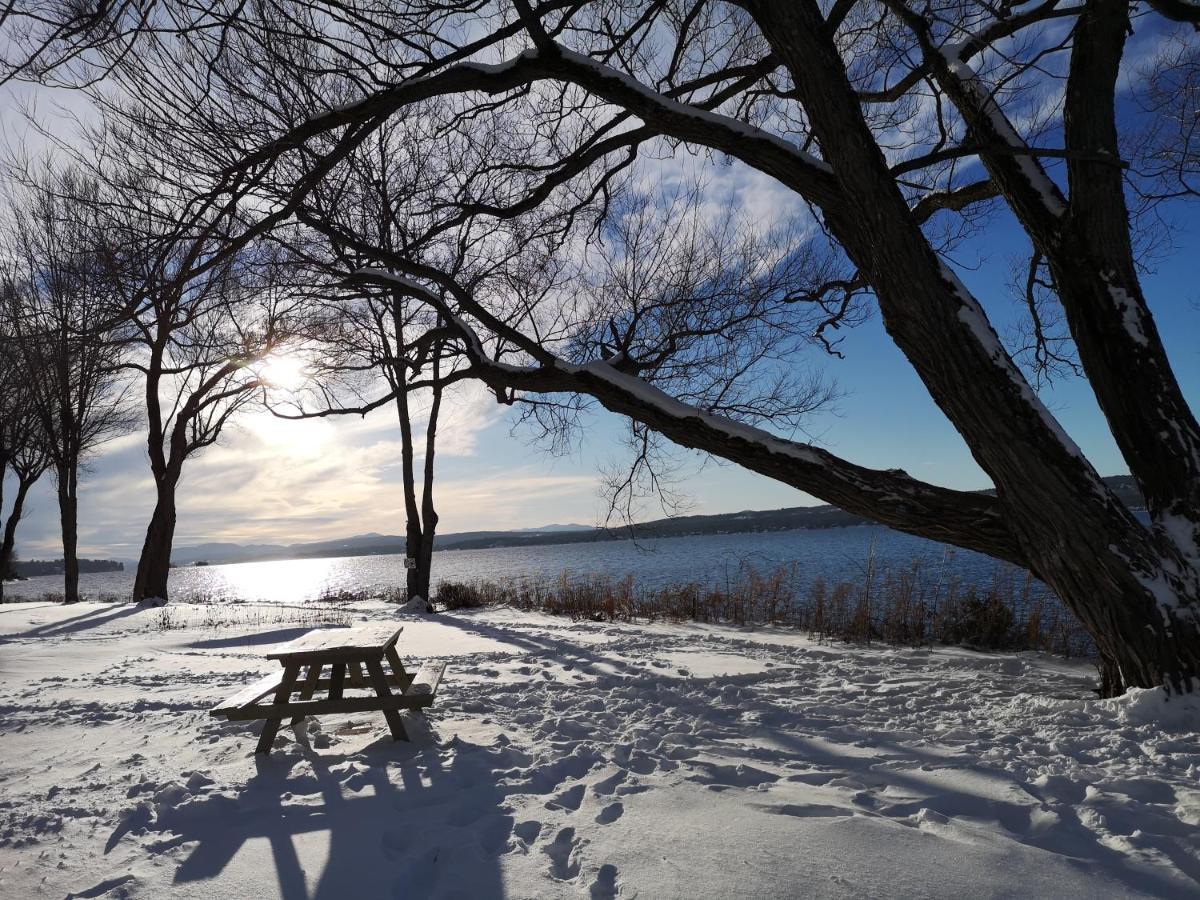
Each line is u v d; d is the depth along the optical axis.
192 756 4.90
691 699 6.49
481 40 6.05
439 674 6.02
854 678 7.72
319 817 3.65
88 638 12.75
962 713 5.84
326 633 5.75
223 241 5.20
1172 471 6.22
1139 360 6.38
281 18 5.63
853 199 6.04
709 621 14.63
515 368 7.69
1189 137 7.98
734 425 6.92
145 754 5.04
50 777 4.61
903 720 5.57
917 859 3.00
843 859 3.01
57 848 3.42
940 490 6.55
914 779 3.96
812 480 6.68
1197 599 5.66
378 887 2.93
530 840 3.35
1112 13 6.16
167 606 19.56
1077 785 3.82
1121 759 4.38
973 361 5.89
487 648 10.53
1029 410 5.84
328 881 2.99
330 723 5.72
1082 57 6.40
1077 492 5.75
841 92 5.91
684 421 7.00
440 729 5.41
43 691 7.74
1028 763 4.21
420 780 4.14
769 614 14.52
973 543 6.44
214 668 9.04
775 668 8.39
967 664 8.70
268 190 6.21
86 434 28.52
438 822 3.53
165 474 22.45
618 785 3.99
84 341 4.52
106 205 4.68
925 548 30.39
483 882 2.94
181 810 3.79
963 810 3.53
